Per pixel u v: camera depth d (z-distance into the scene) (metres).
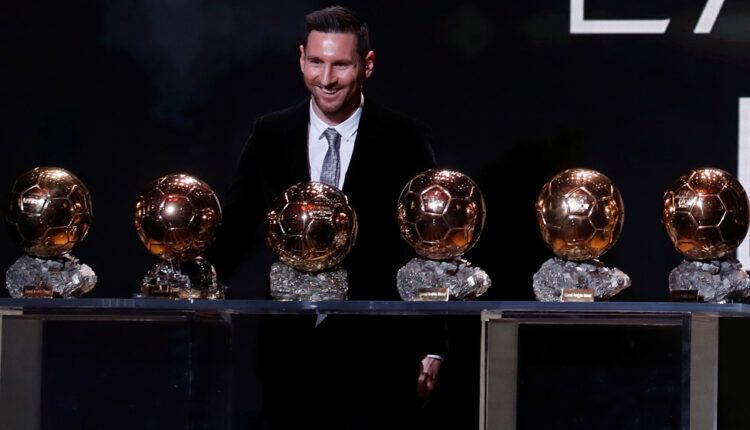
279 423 8.53
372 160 10.95
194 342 8.36
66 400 8.30
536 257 12.36
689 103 12.30
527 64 12.34
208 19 12.37
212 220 9.08
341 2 12.37
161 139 12.38
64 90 12.35
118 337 8.30
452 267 9.08
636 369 8.42
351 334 8.62
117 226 12.37
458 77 12.36
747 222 9.29
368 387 8.64
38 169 9.24
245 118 12.40
